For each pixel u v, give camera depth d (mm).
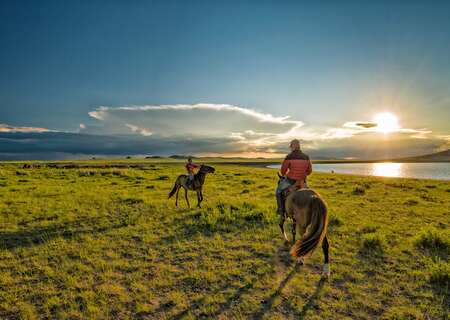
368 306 4965
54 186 20625
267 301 5125
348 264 6719
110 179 27062
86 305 5031
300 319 4605
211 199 15719
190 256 7234
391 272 6262
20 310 4930
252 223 10102
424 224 10461
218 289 5559
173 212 11891
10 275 6246
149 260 7086
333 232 9203
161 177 28562
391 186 22406
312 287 5625
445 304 5039
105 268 6543
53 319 4695
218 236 8609
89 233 9141
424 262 6688
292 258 7074
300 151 7480
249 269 6426
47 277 6152
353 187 21609
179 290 5539
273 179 28312
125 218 10891
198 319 4633
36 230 9461
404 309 4875
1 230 9422
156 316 4727
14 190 18281
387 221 10859
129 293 5457
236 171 41219
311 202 5793
